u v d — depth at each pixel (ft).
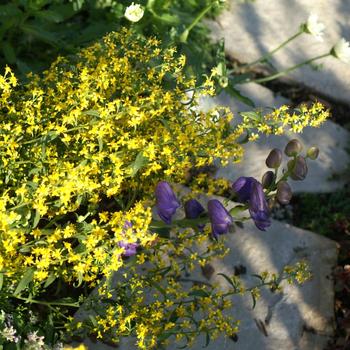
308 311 2.04
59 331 1.75
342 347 1.98
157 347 1.72
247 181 1.61
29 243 1.52
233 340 1.95
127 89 1.68
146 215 1.49
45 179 1.47
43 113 1.65
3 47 2.19
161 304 1.68
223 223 1.57
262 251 2.11
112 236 1.65
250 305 2.01
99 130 1.54
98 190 1.61
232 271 2.05
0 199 1.45
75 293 1.87
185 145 1.59
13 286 1.60
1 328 1.54
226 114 1.71
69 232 1.48
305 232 2.16
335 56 2.23
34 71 2.18
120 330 1.57
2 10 2.12
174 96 1.73
